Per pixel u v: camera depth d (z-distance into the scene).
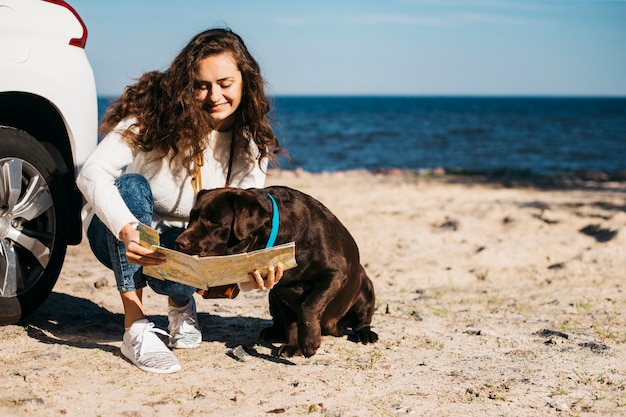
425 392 3.41
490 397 3.35
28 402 3.06
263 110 3.83
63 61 4.16
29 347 3.84
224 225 3.49
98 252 3.89
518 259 7.21
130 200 3.64
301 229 3.74
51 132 4.28
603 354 4.11
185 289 3.81
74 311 4.70
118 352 3.85
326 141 36.72
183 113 3.55
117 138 3.57
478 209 10.38
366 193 12.65
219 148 3.92
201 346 4.13
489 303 5.53
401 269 6.82
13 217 4.02
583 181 16.42
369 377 3.63
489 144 33.94
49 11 4.16
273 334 4.29
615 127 54.12
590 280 6.38
